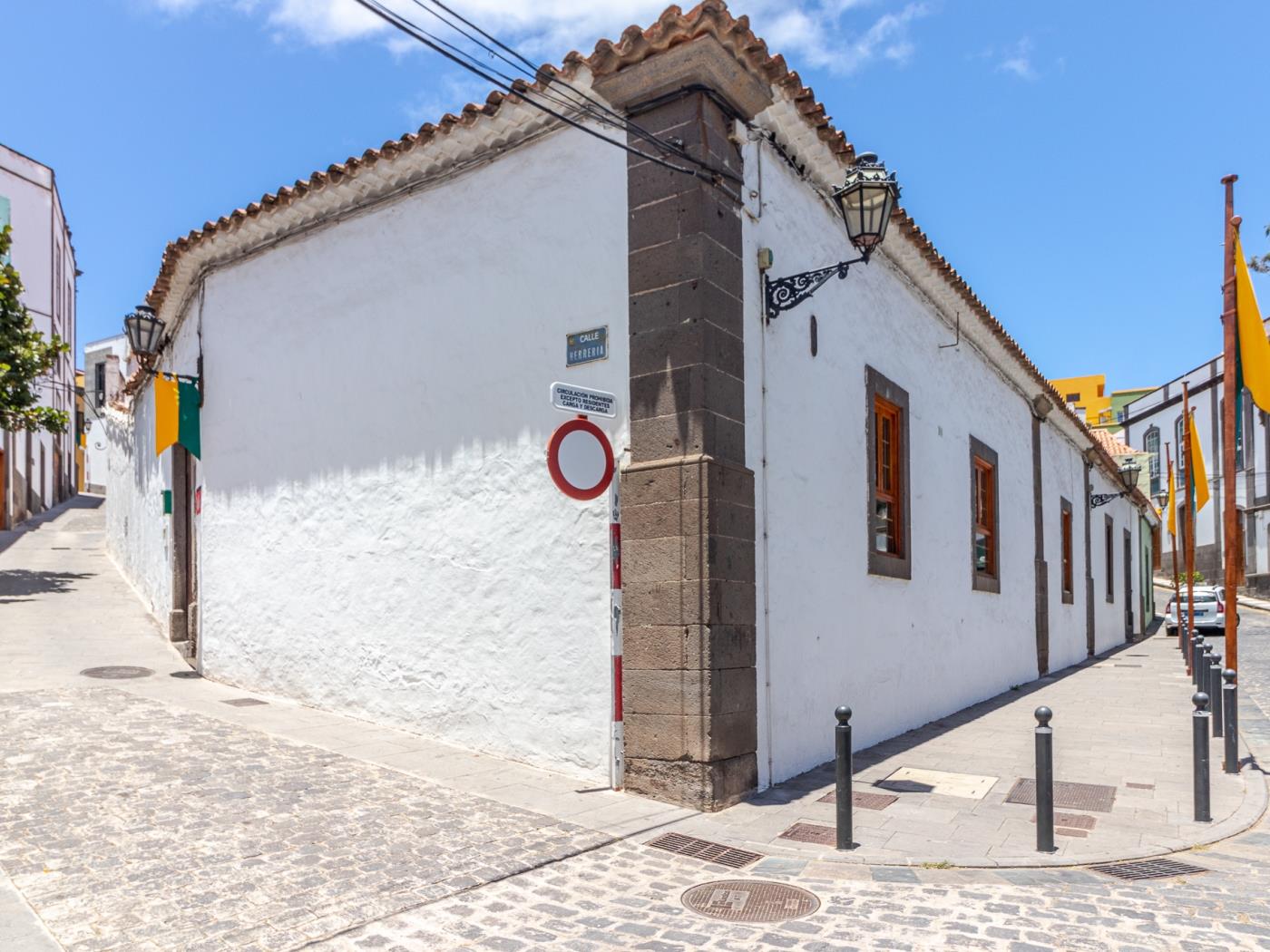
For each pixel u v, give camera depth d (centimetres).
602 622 661
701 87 639
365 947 384
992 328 1226
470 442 751
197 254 1013
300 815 547
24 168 3112
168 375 1035
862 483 871
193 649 1112
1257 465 3644
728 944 399
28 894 421
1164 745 878
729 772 617
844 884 476
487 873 470
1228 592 871
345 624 840
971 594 1187
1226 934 414
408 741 751
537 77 552
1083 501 2016
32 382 1903
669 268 643
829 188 834
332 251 886
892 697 917
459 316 768
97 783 588
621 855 511
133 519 1714
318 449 881
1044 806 540
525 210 730
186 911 409
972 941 404
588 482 631
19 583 1656
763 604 680
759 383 695
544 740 684
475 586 738
